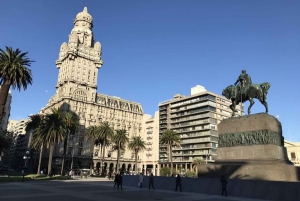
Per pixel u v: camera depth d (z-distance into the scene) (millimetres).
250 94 31328
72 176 72688
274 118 29344
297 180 26344
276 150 27828
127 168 146500
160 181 34375
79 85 139875
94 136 96375
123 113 155625
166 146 137500
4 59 47625
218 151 32406
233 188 25344
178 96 151750
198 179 29531
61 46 157500
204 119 122438
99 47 153625
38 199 19156
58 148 123000
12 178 45969
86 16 158250
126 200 20062
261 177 26188
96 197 21766
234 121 31750
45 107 157500
